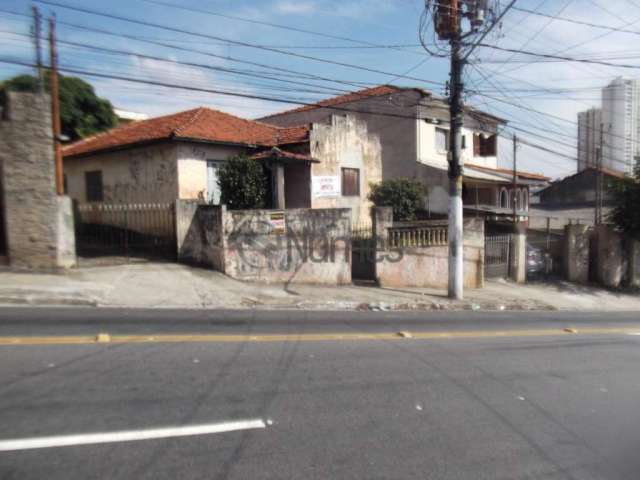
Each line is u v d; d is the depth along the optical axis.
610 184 21.97
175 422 4.63
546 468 4.29
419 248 16.47
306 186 18.77
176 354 6.76
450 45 13.74
